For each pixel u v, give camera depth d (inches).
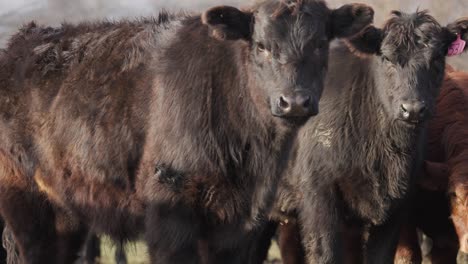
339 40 906.1
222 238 721.6
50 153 789.9
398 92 838.5
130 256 1109.1
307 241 896.3
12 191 820.6
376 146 871.1
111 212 770.8
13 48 837.2
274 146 709.9
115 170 756.0
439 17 1642.5
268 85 673.0
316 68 676.7
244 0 1628.9
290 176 911.7
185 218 710.5
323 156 885.2
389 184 874.8
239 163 706.8
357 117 877.2
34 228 820.0
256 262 956.0
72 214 807.7
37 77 801.6
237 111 704.4
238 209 713.6
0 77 817.5
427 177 903.7
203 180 705.0
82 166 772.0
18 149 806.5
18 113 803.4
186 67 724.7
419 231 1077.8
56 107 783.1
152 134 728.3
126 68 762.2
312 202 890.1
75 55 796.6
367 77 880.3
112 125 754.2
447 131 953.5
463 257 1112.8
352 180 879.7
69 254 830.5
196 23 750.5
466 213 876.0
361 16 721.0
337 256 886.4
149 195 721.6
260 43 681.0
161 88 732.0
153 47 758.5
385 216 885.2
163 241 713.6
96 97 765.9
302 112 654.5
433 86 850.8
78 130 769.6
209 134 705.0
